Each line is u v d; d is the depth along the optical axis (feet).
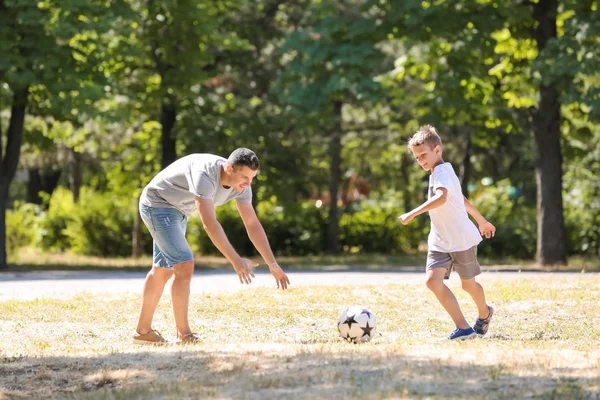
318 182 158.30
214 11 136.26
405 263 130.21
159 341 43.11
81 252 159.02
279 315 54.24
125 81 132.05
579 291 62.90
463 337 41.88
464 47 111.34
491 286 66.49
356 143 169.99
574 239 143.84
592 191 146.61
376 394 27.02
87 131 143.13
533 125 117.50
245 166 39.40
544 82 105.91
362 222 162.50
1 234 117.39
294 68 125.39
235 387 29.12
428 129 42.37
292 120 142.00
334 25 121.08
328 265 126.00
